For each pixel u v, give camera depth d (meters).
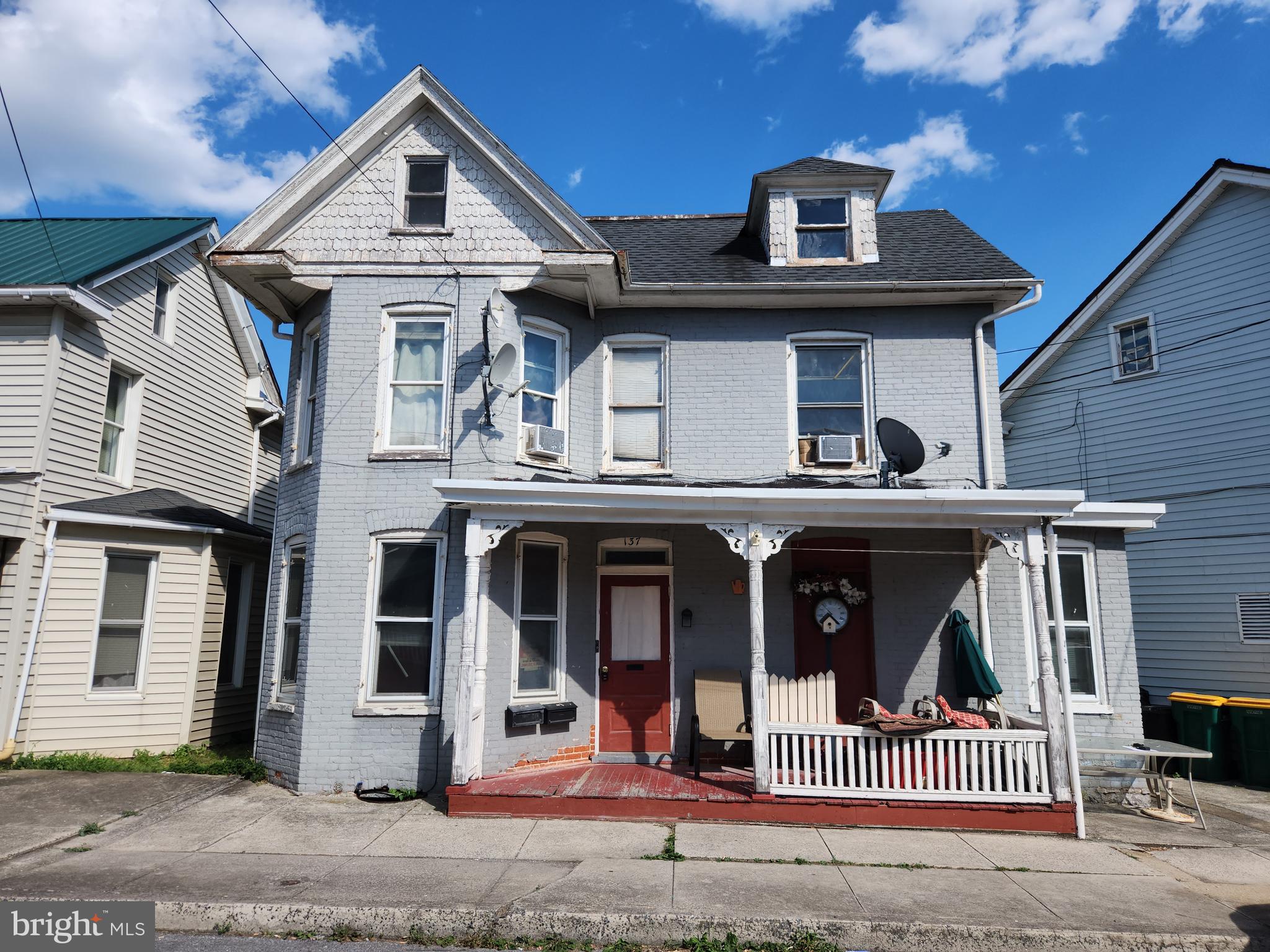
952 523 8.12
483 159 9.82
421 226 9.88
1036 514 7.96
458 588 8.84
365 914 5.38
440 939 5.31
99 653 10.48
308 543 9.29
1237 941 5.14
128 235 12.91
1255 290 11.90
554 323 9.98
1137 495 13.23
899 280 9.90
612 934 5.29
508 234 9.66
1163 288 13.16
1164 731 11.20
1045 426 14.82
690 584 9.91
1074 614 9.62
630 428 10.31
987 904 5.62
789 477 9.99
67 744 10.02
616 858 6.51
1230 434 12.05
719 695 9.33
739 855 6.64
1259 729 10.05
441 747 8.58
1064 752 7.64
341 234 9.76
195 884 5.84
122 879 5.93
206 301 14.25
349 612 8.91
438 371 9.57
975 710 9.27
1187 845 7.25
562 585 9.55
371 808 8.01
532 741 8.94
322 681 8.77
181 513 11.66
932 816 7.54
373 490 9.15
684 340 10.38
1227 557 11.95
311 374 10.30
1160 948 5.14
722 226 12.41
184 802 8.12
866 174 10.69
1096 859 6.74
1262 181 11.67
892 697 9.60
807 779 7.75
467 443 9.12
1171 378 12.89
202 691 11.34
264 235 9.70
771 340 10.38
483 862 6.41
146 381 12.42
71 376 10.70
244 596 12.81
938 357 10.23
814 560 10.02
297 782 8.62
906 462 9.26
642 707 9.67
